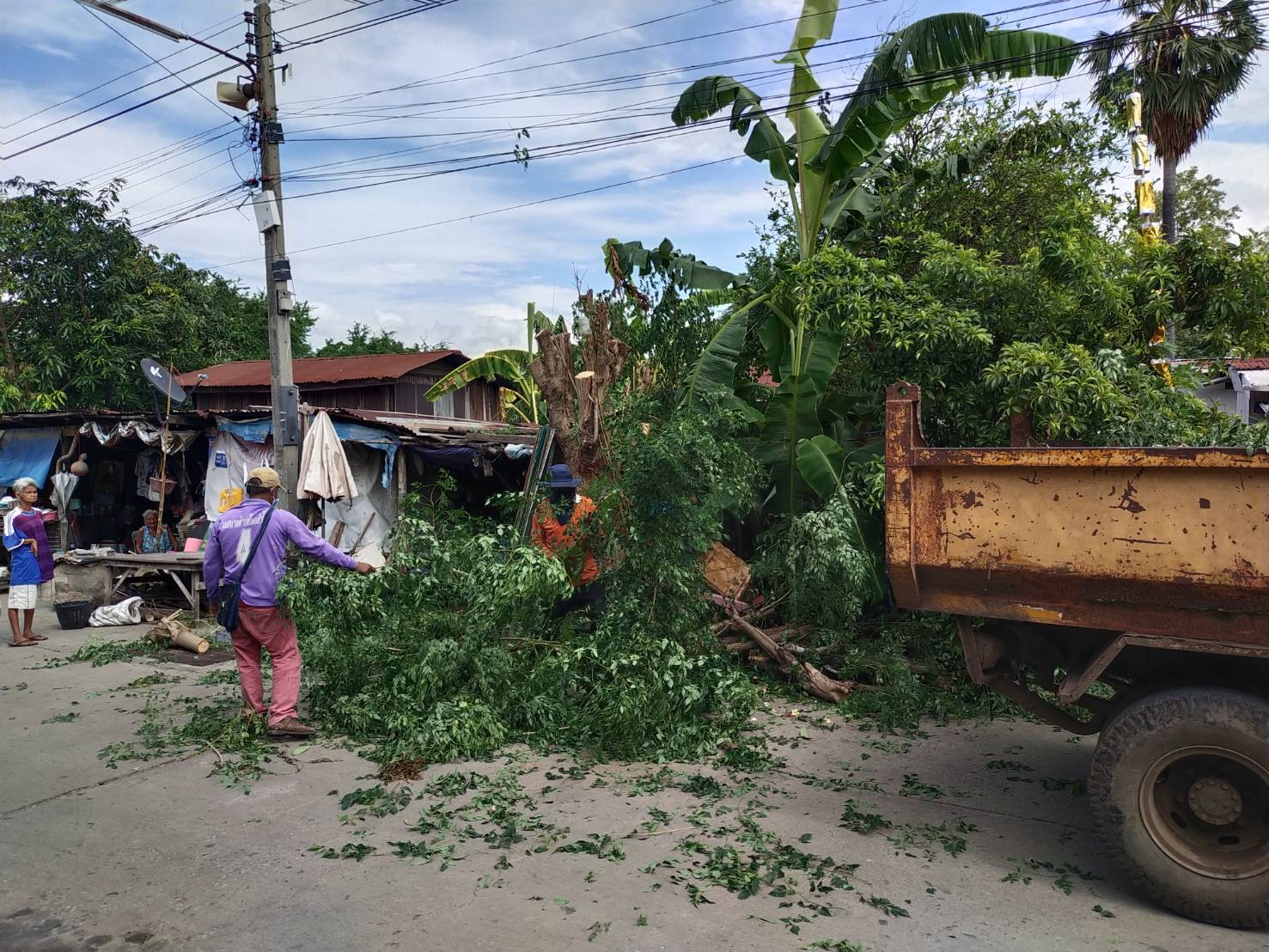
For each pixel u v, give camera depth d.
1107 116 11.14
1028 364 5.87
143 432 12.30
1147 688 3.83
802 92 9.52
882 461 7.09
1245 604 3.27
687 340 9.27
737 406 8.72
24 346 17.72
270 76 10.48
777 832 4.21
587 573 7.05
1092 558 3.56
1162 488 3.40
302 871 3.80
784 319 9.07
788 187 9.82
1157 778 3.45
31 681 7.34
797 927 3.31
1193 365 7.71
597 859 3.91
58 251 17.38
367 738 5.66
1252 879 3.23
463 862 3.88
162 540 12.26
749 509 8.22
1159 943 3.22
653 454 6.11
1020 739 5.70
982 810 4.50
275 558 5.60
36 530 9.00
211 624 9.96
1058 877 3.76
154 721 6.11
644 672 5.68
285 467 10.41
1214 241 7.11
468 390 21.64
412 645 6.16
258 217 10.36
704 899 3.53
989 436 6.66
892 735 5.80
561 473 8.13
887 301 7.13
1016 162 10.39
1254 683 3.59
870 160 10.44
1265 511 3.20
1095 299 6.73
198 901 3.54
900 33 8.55
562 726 5.70
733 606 7.61
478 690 5.82
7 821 4.38
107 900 3.56
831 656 7.04
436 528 7.03
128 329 17.69
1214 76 22.72
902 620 7.28
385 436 11.00
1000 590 3.84
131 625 10.08
